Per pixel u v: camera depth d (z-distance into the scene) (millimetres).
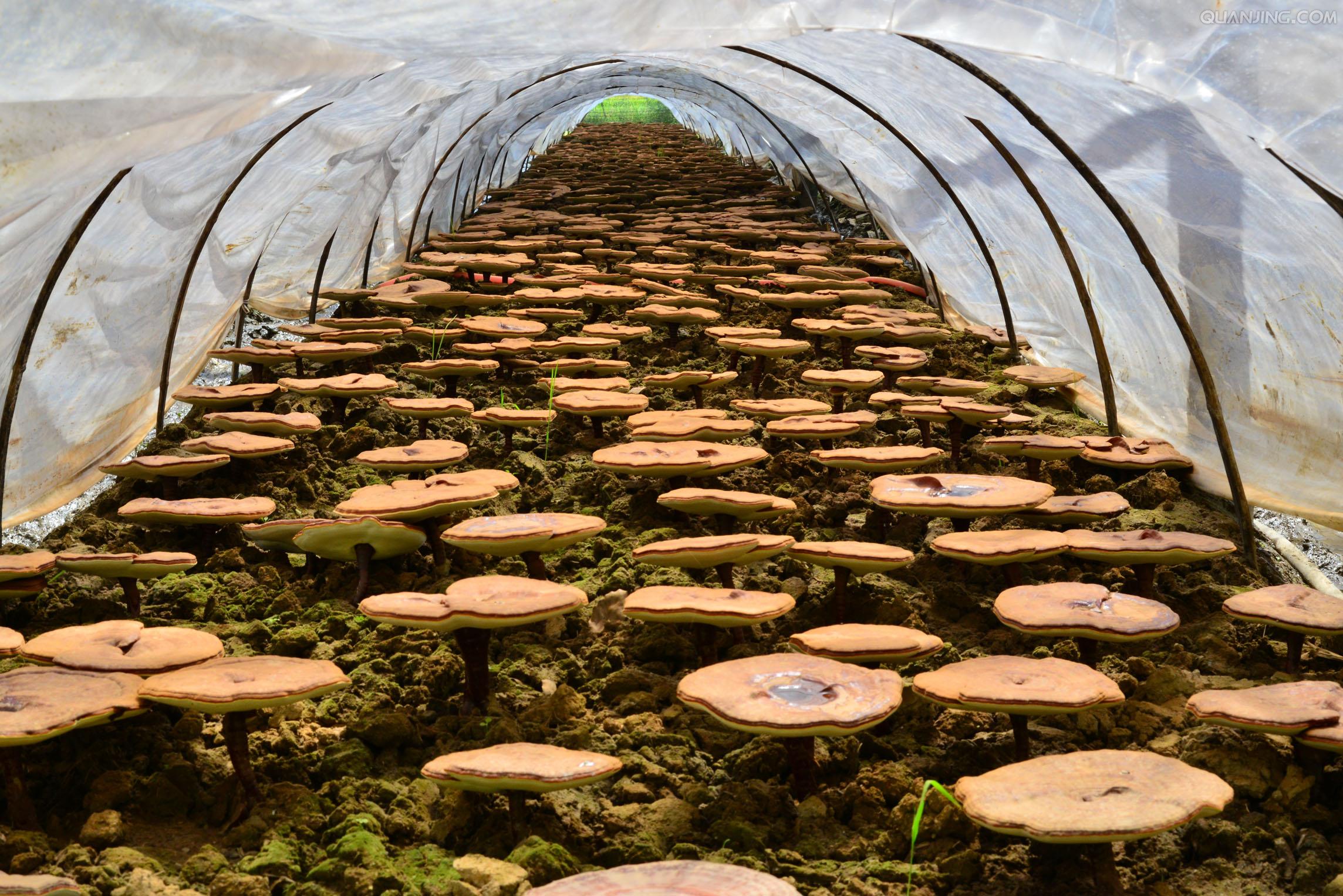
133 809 1477
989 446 2041
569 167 7027
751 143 6816
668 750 1547
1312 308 1852
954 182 2732
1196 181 1891
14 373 1909
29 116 1529
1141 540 1743
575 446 2188
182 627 1729
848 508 1970
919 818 1415
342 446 2164
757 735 1552
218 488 2043
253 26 1614
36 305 1891
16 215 1606
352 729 1555
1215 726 1549
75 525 1950
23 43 1494
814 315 3025
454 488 1810
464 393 2432
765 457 1936
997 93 2061
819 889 1412
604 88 6555
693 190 5691
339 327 2592
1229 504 2023
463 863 1400
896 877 1419
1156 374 2170
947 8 1680
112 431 2225
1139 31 1614
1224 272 1952
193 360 2547
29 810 1455
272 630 1734
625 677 1632
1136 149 1931
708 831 1467
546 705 1596
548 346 2500
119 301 2102
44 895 1309
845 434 2055
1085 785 1384
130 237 2051
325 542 1753
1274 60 1569
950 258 3113
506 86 3578
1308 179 1668
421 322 2965
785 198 5496
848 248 4137
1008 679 1501
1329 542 2041
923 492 1830
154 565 1707
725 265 3680
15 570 1704
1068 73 1879
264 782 1502
